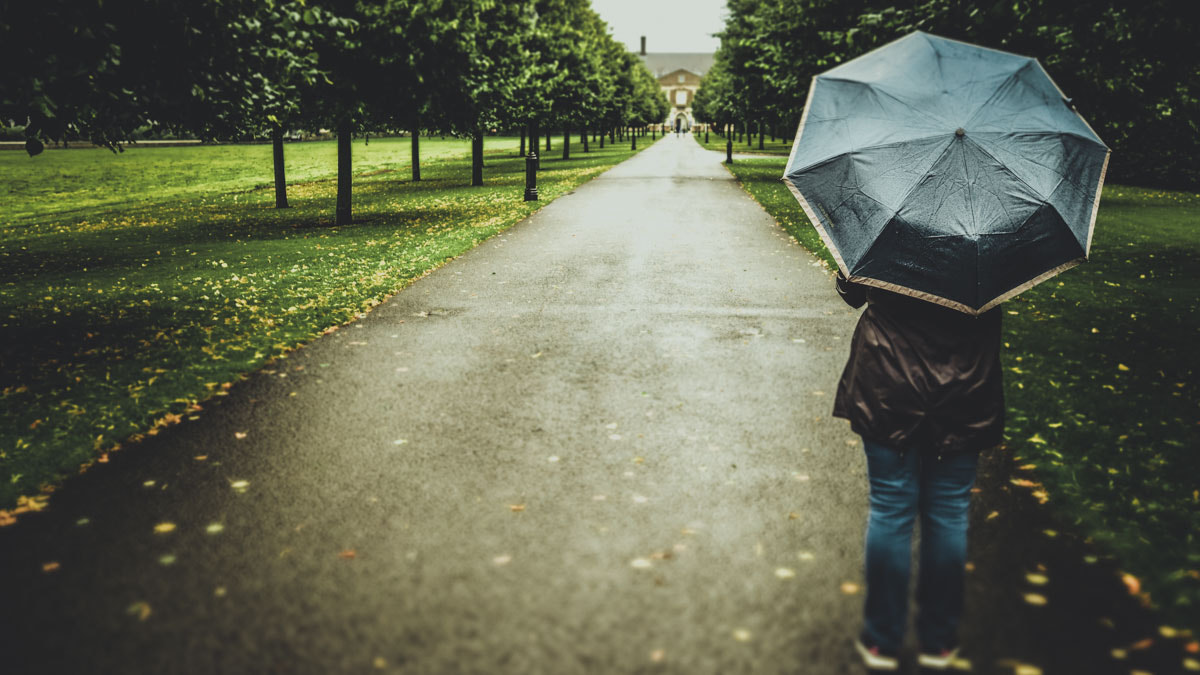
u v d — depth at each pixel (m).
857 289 2.88
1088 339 6.99
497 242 12.59
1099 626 2.89
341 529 3.64
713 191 21.39
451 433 4.86
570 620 2.92
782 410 5.23
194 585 3.17
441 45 15.17
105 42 6.45
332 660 2.69
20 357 6.80
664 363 6.28
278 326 7.58
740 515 3.78
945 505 2.66
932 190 2.56
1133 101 11.44
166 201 27.20
